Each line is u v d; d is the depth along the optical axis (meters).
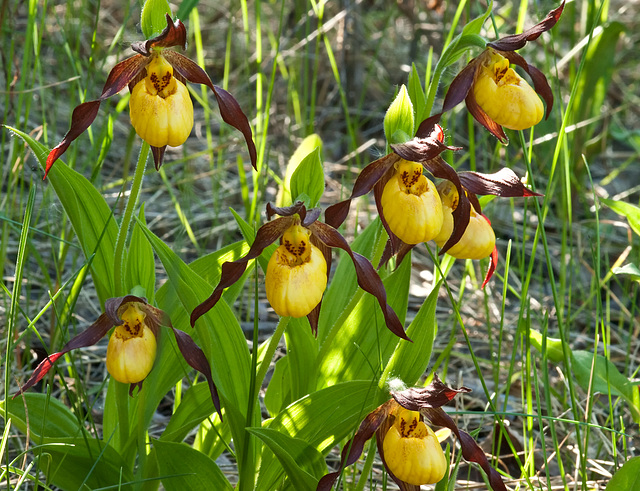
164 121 0.48
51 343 0.60
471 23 0.50
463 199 0.50
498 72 0.50
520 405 0.63
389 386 0.48
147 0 0.49
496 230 0.86
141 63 0.50
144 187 0.87
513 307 0.73
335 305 0.55
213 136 1.03
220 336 0.50
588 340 0.68
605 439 0.59
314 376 0.52
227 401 0.49
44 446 0.49
